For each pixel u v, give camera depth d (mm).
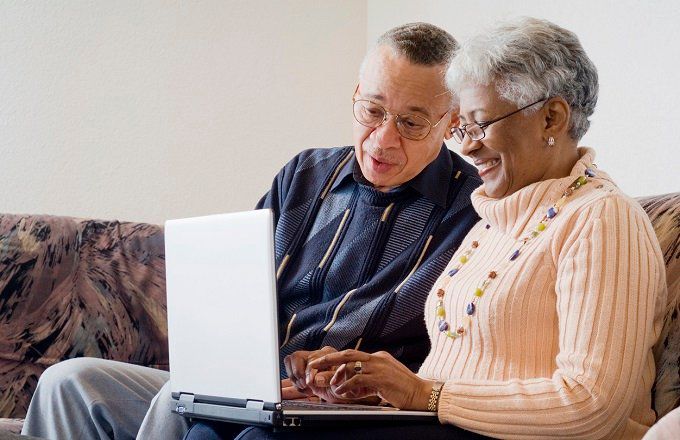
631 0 2404
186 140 3383
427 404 1449
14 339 2342
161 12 3357
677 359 1479
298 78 3572
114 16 3289
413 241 1986
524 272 1521
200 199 3396
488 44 1554
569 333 1417
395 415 1411
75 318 2410
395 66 1981
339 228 2057
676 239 1617
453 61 1613
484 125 1574
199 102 3408
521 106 1549
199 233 1524
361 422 1398
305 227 2104
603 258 1424
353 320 1935
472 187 2035
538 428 1378
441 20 3203
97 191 3242
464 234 1957
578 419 1357
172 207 3352
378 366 1452
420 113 1985
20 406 2305
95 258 2490
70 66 3221
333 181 2129
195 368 1537
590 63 1585
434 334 1698
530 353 1504
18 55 3156
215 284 1490
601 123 2496
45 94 3184
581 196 1530
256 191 3486
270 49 3531
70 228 2502
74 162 3217
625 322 1392
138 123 3311
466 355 1577
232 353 1457
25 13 3170
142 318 2477
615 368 1367
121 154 3281
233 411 1437
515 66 1528
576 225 1479
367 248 2006
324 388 1622
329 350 1634
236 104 3467
